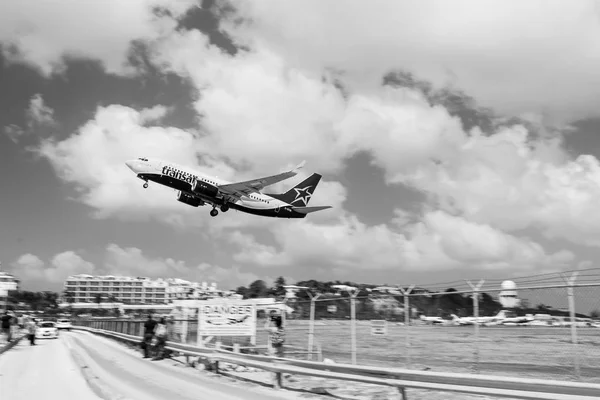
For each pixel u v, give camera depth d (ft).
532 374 45.16
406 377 36.45
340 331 63.87
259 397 41.57
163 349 75.51
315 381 54.19
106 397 40.83
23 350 98.48
